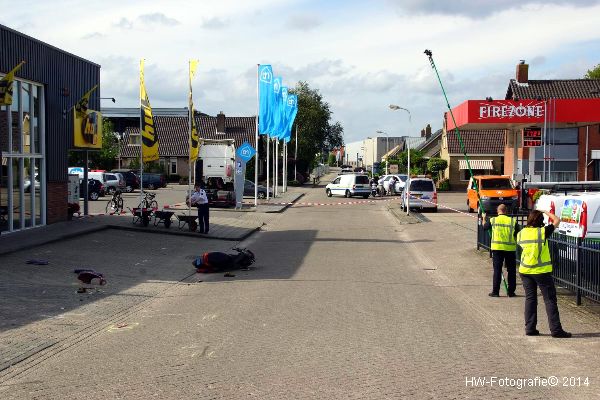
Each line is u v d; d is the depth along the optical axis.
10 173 19.00
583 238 11.04
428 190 35.84
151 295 11.95
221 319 9.62
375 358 7.40
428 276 14.26
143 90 23.95
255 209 37.09
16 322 9.33
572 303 10.78
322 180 102.31
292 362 7.24
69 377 6.74
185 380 6.60
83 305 10.71
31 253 15.91
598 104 31.33
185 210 33.59
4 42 18.19
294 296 11.55
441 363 7.19
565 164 42.75
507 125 34.94
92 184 41.53
